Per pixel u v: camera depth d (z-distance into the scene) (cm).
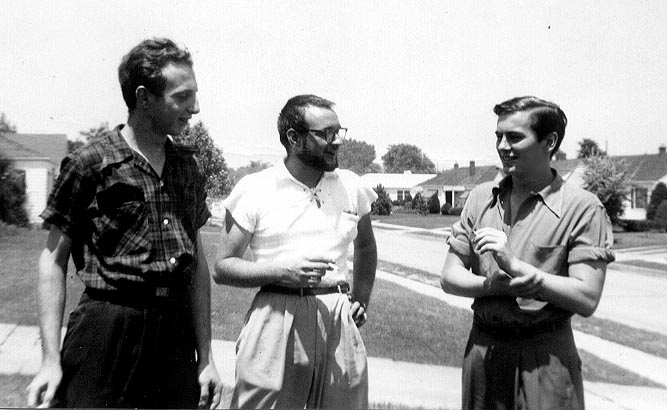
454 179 2256
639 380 540
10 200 1248
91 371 215
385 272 1045
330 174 260
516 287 224
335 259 253
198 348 245
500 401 237
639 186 2412
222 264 249
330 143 244
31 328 555
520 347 235
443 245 1477
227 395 398
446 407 407
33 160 1295
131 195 219
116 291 217
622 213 2128
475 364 245
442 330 622
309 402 247
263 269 238
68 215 218
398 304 736
